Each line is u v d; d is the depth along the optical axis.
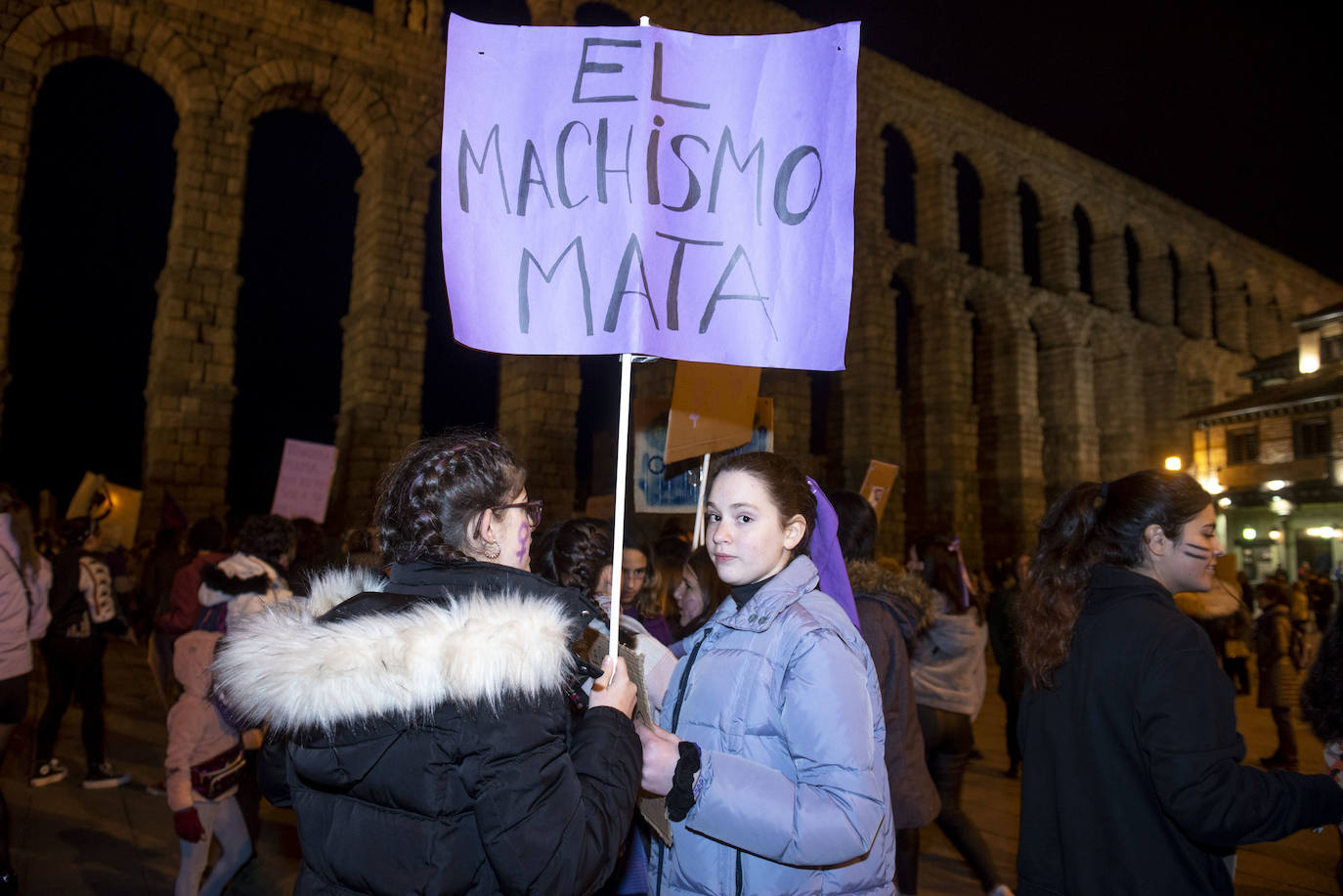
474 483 1.96
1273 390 31.50
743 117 2.59
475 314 2.46
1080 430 34.66
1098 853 2.35
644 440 5.00
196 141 19.41
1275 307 47.69
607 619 2.42
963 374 30.70
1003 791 7.59
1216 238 43.00
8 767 7.45
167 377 18.52
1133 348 37.78
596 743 1.91
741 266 2.53
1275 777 2.21
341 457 21.03
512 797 1.63
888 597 3.98
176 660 4.03
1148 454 38.53
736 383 4.14
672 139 2.55
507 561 2.04
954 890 5.41
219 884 4.14
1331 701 2.60
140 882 5.19
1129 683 2.33
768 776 2.02
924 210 32.25
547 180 2.52
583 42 2.58
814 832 1.94
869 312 28.38
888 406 28.25
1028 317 35.44
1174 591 2.60
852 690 2.09
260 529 4.43
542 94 2.56
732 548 2.36
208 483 18.62
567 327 2.44
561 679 1.72
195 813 3.87
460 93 2.56
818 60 2.59
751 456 2.44
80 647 6.98
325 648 1.63
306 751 1.74
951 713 4.80
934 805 3.74
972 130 32.84
